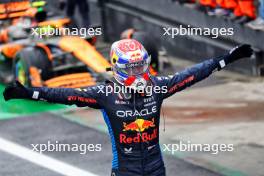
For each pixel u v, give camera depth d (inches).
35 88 661.3
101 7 2025.1
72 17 1951.3
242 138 1220.5
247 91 1530.5
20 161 1170.0
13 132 1331.2
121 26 2007.9
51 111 1465.3
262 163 1098.1
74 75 1549.0
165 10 1875.0
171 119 1363.2
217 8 1726.1
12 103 1542.8
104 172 1102.4
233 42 1701.5
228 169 1082.7
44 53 1567.4
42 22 1615.4
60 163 1150.3
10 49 1649.9
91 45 1647.4
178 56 1856.5
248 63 1662.2
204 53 1772.9
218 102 1461.6
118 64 678.5
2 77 1701.5
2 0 1534.2
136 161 696.4
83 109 1469.0
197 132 1269.7
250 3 1664.6
